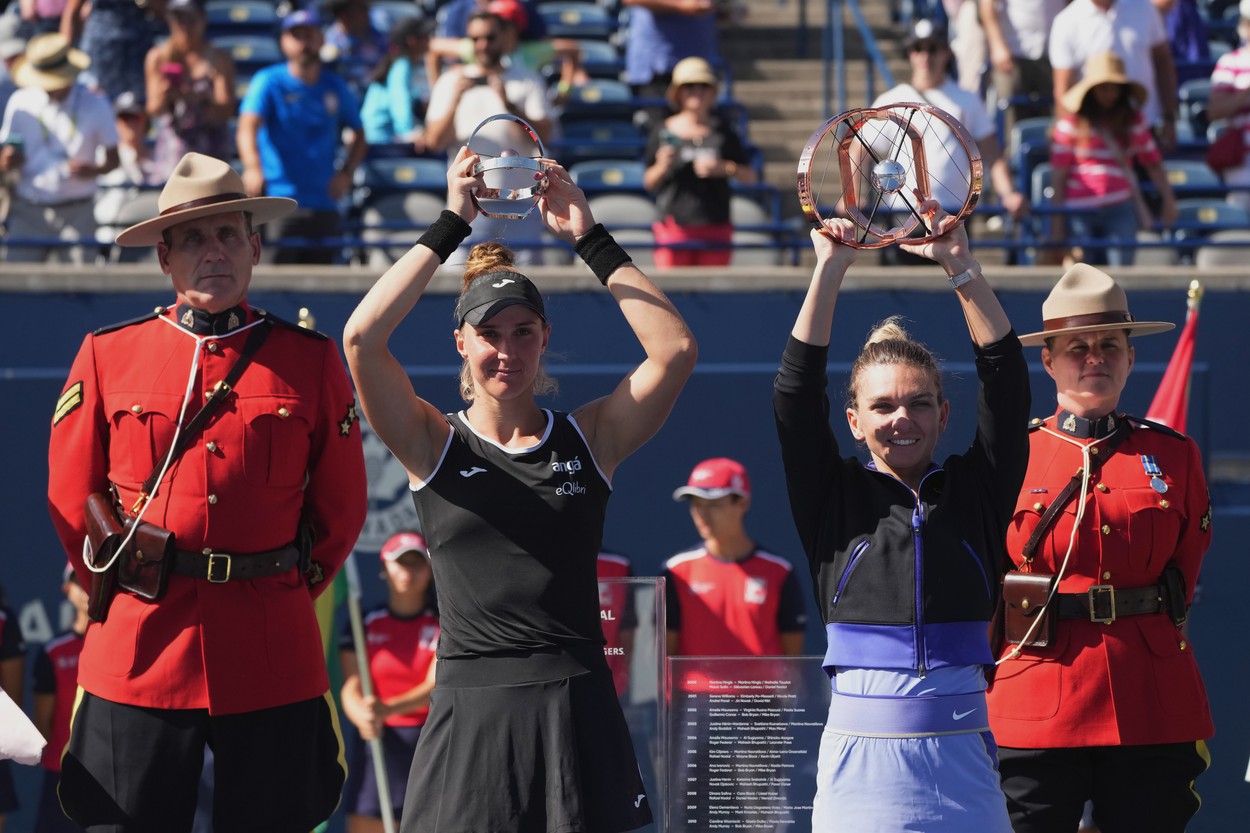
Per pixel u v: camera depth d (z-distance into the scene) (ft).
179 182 41.52
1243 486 75.15
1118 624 44.37
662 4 108.88
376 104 105.40
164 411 40.75
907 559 36.55
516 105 87.10
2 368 72.95
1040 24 102.63
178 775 40.24
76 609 71.31
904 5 127.95
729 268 76.64
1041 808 44.55
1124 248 83.35
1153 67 95.04
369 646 65.87
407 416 36.78
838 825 36.24
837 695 37.22
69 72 84.02
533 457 36.88
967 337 75.20
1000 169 85.25
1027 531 45.03
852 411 38.93
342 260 86.89
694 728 42.52
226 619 40.34
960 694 36.29
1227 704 73.31
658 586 43.09
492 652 35.96
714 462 66.90
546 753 35.35
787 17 129.29
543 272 74.54
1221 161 93.61
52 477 41.96
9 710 44.21
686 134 82.79
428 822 35.55
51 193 83.82
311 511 43.16
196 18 92.17
